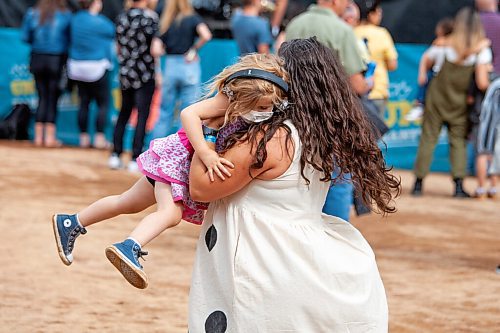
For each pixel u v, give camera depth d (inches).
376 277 172.9
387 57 476.7
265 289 162.6
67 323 254.2
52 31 635.5
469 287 313.3
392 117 641.6
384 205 178.9
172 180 171.3
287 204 167.5
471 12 517.0
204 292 168.6
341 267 166.4
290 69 171.5
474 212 478.9
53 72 641.6
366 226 426.9
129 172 541.3
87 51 631.2
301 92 169.3
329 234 171.9
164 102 534.3
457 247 384.8
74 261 323.3
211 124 171.2
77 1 681.6
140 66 528.7
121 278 304.5
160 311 269.1
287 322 162.6
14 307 266.5
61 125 682.8
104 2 721.0
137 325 254.8
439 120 526.0
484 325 266.8
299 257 165.6
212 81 175.3
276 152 164.9
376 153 174.4
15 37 683.4
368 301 168.2
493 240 402.9
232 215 167.8
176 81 528.4
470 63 513.0
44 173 519.2
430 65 559.8
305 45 175.0
